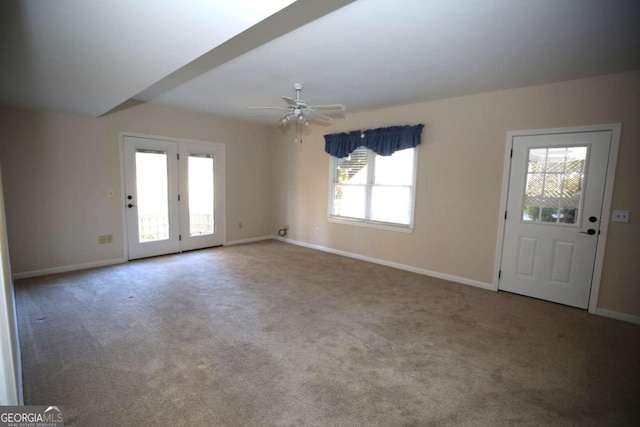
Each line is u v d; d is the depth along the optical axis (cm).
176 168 513
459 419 176
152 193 490
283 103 456
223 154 575
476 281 399
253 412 177
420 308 325
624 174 304
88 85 282
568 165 332
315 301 337
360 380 208
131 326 271
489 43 246
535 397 196
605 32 223
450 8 198
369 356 236
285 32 232
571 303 338
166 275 411
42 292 342
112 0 148
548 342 261
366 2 192
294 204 622
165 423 168
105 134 436
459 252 411
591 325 295
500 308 330
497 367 225
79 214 422
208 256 515
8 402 114
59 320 279
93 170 429
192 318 289
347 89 375
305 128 589
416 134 429
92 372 208
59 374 205
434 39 241
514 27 221
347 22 217
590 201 322
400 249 469
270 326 278
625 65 281
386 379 209
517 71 304
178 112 505
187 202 534
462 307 331
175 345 243
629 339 269
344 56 277
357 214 522
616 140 304
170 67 237
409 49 260
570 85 325
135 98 443
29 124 378
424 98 410
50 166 396
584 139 320
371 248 504
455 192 410
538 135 346
